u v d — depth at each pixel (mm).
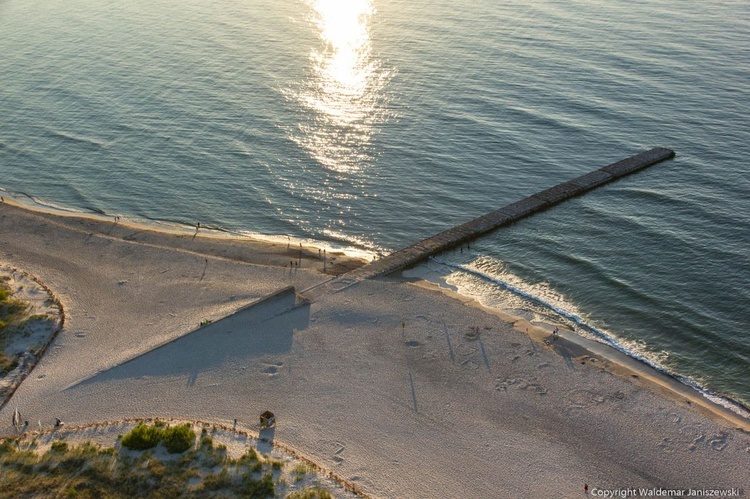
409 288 76500
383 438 55219
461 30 158000
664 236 85562
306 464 51812
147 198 99625
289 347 66062
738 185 95750
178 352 65250
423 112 120312
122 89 133750
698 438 55094
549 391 60469
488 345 66625
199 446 52969
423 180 101125
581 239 86562
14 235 89375
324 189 99875
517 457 53312
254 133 115250
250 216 94875
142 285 77625
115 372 62656
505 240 87375
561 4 172500
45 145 114938
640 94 123250
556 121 115688
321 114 120625
